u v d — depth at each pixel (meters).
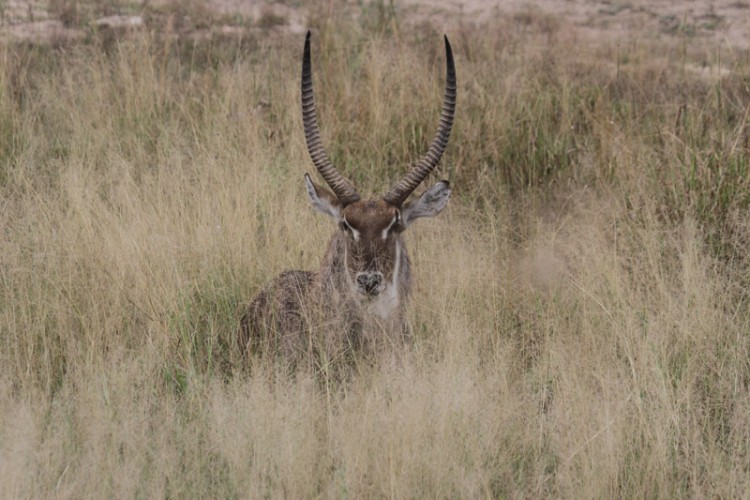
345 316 24.95
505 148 37.47
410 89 40.12
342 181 25.20
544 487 21.44
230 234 29.75
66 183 32.69
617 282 27.44
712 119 36.88
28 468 19.98
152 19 53.47
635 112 40.50
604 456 21.05
